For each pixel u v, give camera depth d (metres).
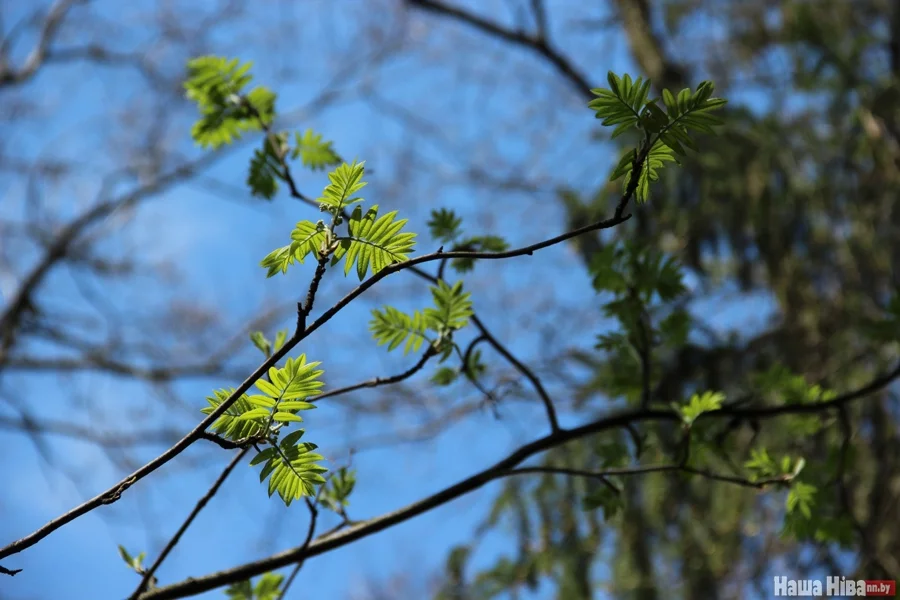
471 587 3.16
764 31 4.50
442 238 1.68
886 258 3.26
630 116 1.28
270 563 1.57
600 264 1.76
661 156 1.29
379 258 1.29
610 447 1.73
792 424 1.88
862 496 2.82
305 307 1.27
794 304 3.45
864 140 3.55
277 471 1.31
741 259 3.51
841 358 3.23
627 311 1.76
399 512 1.62
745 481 1.68
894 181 3.41
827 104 3.77
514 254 1.27
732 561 3.12
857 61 3.74
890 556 2.74
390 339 1.59
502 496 3.25
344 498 1.64
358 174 1.27
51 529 1.28
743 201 3.49
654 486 3.10
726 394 3.16
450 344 1.57
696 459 1.75
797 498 1.71
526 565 3.11
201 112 1.78
